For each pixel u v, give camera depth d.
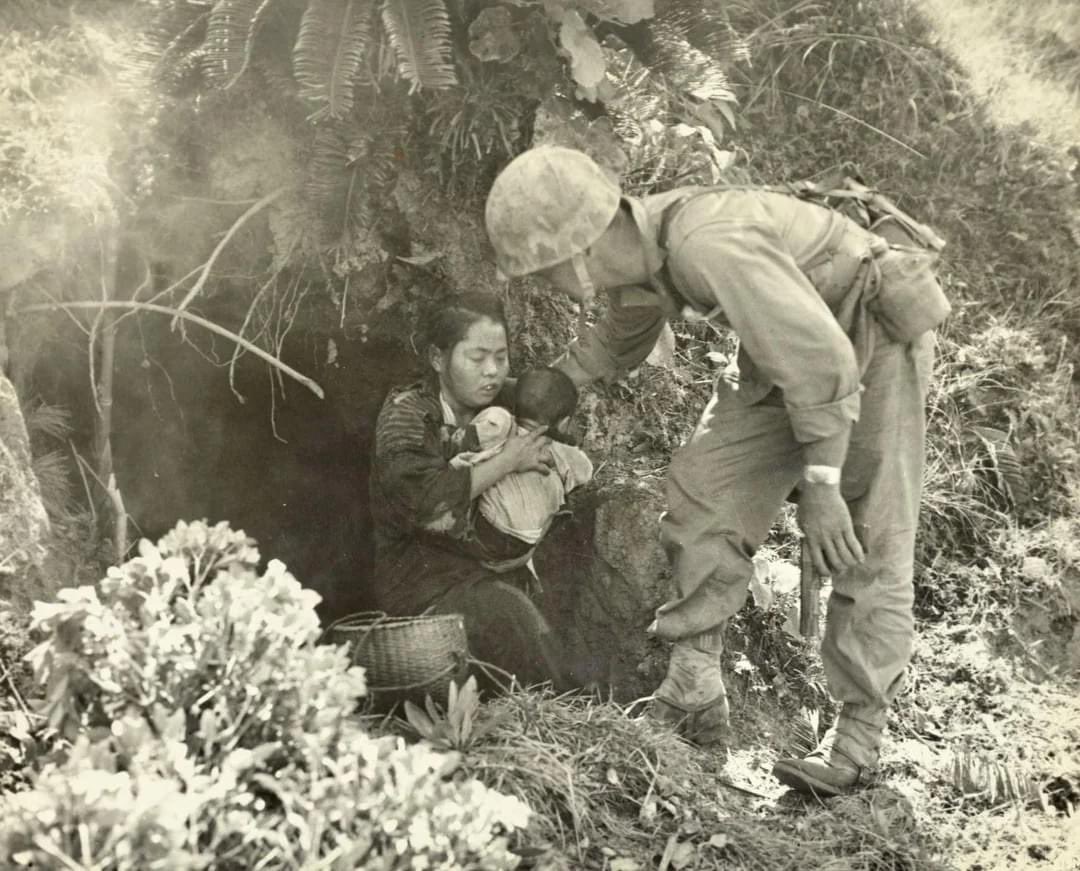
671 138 4.59
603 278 3.43
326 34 3.69
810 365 3.26
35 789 2.79
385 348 4.52
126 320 4.40
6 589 3.40
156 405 4.67
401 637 3.56
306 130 4.13
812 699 4.43
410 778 2.82
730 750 4.02
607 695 4.32
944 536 4.91
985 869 3.78
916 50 5.90
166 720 2.76
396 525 3.94
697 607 3.78
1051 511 5.04
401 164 4.15
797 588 4.50
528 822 3.30
